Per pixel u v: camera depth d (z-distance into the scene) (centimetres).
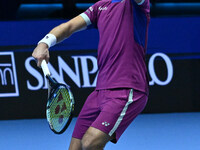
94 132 895
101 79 969
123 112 920
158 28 2217
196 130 1925
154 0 3131
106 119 904
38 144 1720
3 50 2150
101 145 900
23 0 3009
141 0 914
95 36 2195
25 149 1648
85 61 2194
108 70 951
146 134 1853
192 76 2262
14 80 2167
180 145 1677
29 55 2167
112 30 952
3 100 2169
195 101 2278
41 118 2202
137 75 941
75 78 2191
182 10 3142
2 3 2852
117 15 954
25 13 2958
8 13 2877
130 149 1617
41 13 2977
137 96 942
